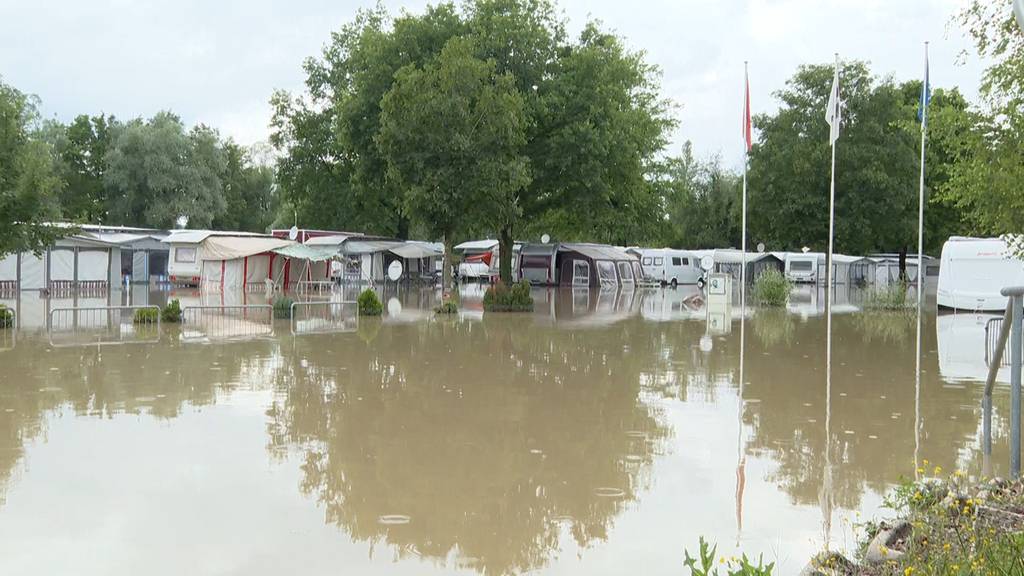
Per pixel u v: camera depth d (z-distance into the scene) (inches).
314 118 1711.4
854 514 254.2
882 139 1604.3
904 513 223.9
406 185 1064.8
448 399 443.2
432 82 1027.3
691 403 437.1
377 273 1803.6
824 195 1656.0
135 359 576.7
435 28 1208.2
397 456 322.7
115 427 363.9
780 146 1718.8
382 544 227.8
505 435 360.5
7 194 787.4
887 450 334.3
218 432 358.0
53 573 203.2
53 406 408.2
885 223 1622.8
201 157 2335.1
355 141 1251.2
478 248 2027.6
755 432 367.9
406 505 262.5
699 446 342.0
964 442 347.6
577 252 1824.6
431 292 1552.7
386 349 652.7
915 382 507.8
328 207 1766.7
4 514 245.8
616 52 1293.1
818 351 665.0
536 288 1744.6
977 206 504.1
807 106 1675.7
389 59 1219.2
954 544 168.7
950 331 842.2
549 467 308.7
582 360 599.5
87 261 1395.2
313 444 339.9
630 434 363.6
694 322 933.8
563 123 1193.4
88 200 2342.5
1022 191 457.4
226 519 245.4
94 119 2662.4
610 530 240.5
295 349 644.1
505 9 1230.9
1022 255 502.6
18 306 1037.2
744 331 834.2
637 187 1378.0
